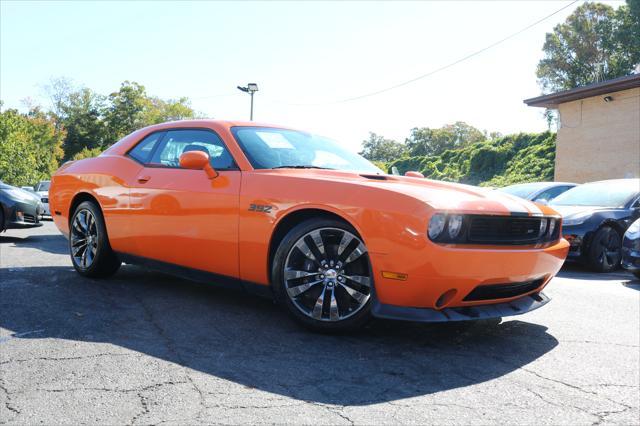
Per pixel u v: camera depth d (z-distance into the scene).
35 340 2.93
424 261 2.77
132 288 4.34
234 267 3.46
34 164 38.75
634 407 2.30
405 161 41.72
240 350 2.85
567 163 18.70
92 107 79.69
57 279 4.64
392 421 2.06
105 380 2.38
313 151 3.94
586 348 3.16
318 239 3.14
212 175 3.60
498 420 2.12
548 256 3.22
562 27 42.50
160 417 2.03
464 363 2.79
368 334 3.22
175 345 2.90
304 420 2.04
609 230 6.90
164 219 3.85
